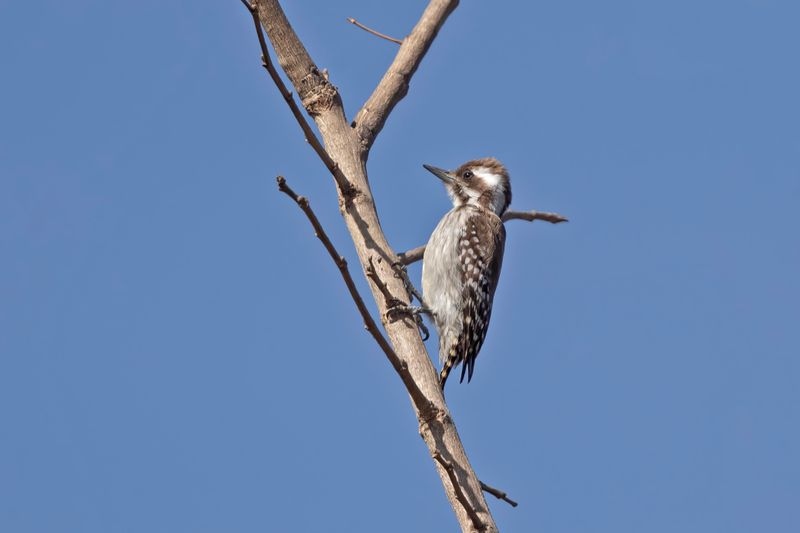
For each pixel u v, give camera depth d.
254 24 8.16
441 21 11.38
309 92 10.66
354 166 10.34
